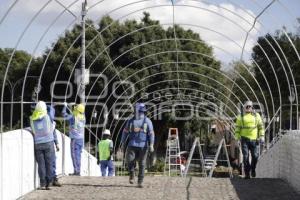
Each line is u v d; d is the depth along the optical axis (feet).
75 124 63.31
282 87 140.26
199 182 53.72
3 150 38.91
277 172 61.00
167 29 144.25
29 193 45.73
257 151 59.67
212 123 174.09
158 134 159.43
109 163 73.77
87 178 57.41
